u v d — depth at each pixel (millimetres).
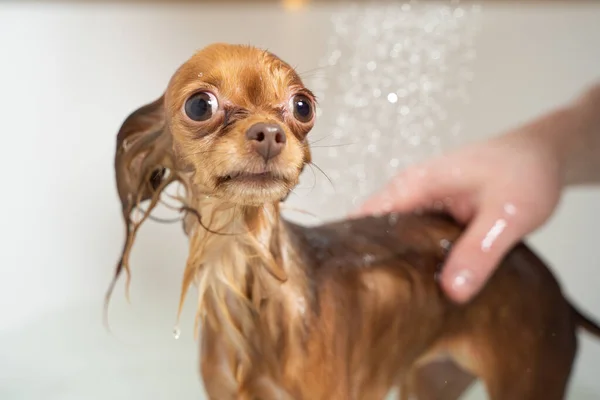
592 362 1104
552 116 1027
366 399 679
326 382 602
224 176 469
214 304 607
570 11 1478
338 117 1138
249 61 487
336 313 625
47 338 1161
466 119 1336
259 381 607
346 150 1099
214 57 489
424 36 1358
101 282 1276
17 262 1287
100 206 1338
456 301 726
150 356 1116
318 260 646
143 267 1241
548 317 758
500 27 1451
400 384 832
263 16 1455
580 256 1270
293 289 599
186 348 1132
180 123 482
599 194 1305
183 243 1226
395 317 683
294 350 596
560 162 970
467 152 940
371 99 1170
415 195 912
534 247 1278
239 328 604
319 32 1393
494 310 741
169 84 510
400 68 1278
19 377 1053
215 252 582
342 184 1060
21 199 1337
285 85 489
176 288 1213
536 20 1473
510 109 1402
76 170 1361
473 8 1441
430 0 1394
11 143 1371
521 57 1438
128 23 1445
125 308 1218
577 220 1294
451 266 737
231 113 474
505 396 741
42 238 1310
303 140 500
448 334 740
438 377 868
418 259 729
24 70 1419
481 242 772
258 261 583
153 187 583
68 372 1070
